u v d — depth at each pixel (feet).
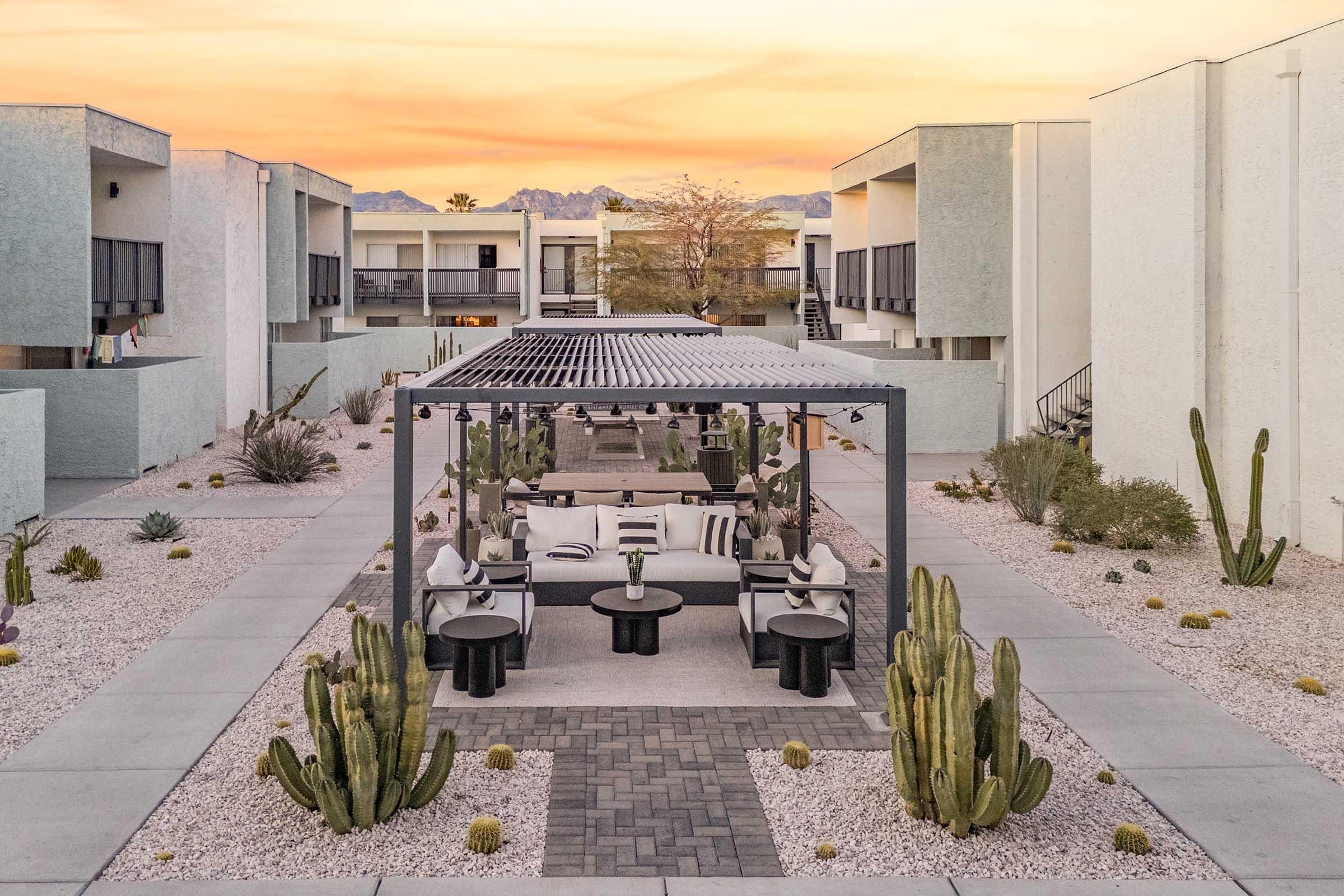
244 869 19.24
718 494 45.52
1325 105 42.65
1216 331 49.49
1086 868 19.47
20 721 26.21
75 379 61.11
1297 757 24.48
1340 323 42.42
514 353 43.21
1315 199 43.34
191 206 80.74
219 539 47.16
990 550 45.68
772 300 143.13
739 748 25.04
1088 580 40.47
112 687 28.63
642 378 32.35
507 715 27.09
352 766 20.25
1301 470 44.98
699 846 20.29
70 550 41.01
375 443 79.41
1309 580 39.96
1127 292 55.72
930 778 20.79
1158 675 30.04
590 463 72.13
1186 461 50.80
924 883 18.98
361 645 20.72
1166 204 51.57
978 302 73.36
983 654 32.04
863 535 48.42
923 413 73.05
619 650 31.96
